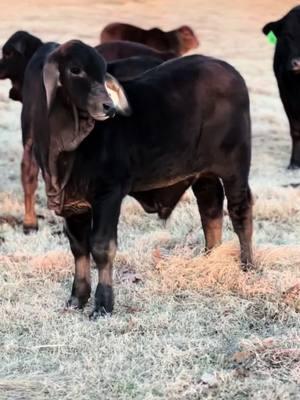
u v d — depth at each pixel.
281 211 14.58
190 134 10.39
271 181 17.31
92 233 9.82
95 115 9.15
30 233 13.91
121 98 9.56
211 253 11.42
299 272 11.27
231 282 10.79
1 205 15.26
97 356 8.92
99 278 10.04
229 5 44.12
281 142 21.27
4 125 21.97
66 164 9.59
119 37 20.66
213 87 10.57
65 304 10.44
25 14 38.94
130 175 9.96
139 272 11.42
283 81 18.41
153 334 9.48
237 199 11.14
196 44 21.17
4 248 12.98
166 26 38.34
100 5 42.81
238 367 8.55
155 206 10.99
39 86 9.56
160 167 10.25
